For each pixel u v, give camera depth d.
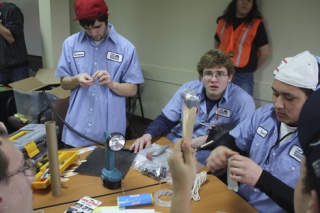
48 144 1.08
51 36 3.59
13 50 3.35
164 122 1.88
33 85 3.04
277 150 1.25
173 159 0.71
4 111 3.29
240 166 1.12
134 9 4.00
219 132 1.67
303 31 2.67
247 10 2.67
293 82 1.06
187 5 3.44
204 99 1.92
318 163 0.36
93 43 1.76
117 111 1.80
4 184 0.62
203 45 3.41
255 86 3.03
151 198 1.08
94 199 1.11
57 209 1.05
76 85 1.75
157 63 3.95
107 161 1.20
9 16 3.21
